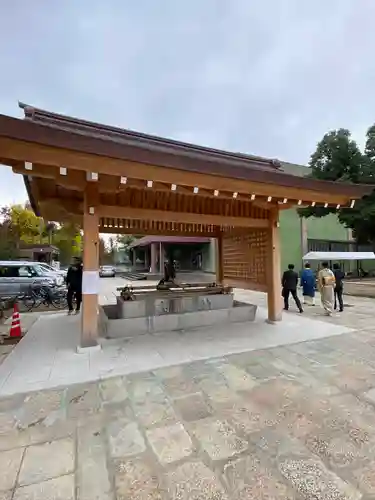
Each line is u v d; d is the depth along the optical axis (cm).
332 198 539
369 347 443
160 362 381
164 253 2389
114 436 221
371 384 310
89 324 436
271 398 279
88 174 353
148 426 234
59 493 165
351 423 234
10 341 501
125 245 4091
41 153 312
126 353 418
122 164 355
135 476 178
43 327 600
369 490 165
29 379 331
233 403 270
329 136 1290
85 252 436
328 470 181
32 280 988
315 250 1952
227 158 638
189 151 586
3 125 274
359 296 1106
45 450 204
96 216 439
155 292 615
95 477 177
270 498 159
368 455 195
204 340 480
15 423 241
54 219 694
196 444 210
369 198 1158
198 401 275
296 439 214
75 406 269
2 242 2055
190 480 174
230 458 194
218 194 449
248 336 503
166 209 518
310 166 1356
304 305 878
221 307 620
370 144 1208
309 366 364
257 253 660
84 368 363
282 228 1827
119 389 304
